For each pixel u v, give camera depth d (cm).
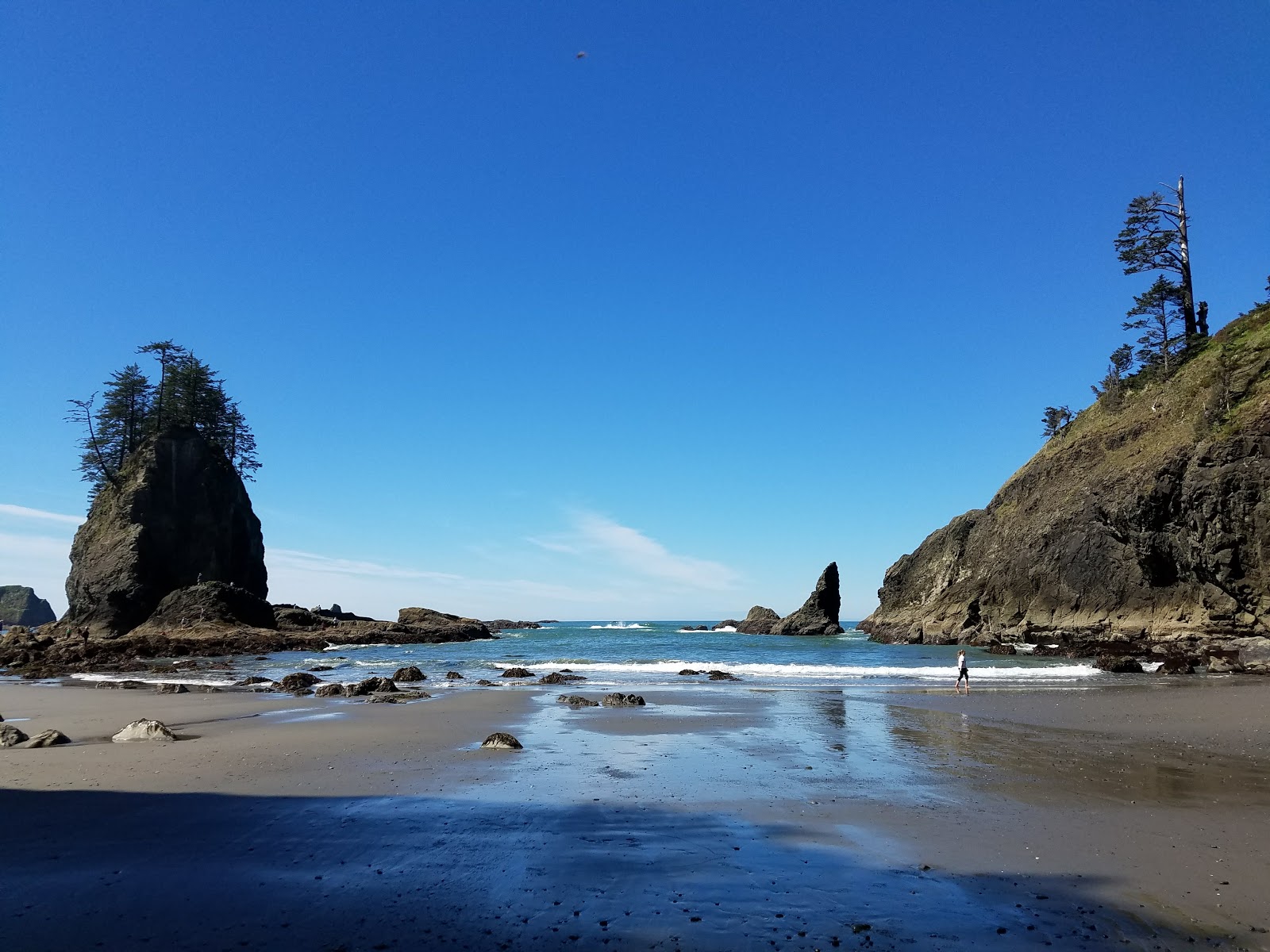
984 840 895
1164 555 4453
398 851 845
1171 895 718
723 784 1198
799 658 5169
